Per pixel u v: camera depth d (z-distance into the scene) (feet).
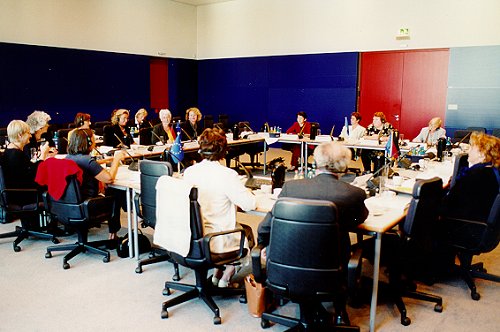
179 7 37.65
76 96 30.60
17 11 26.89
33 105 28.17
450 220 10.43
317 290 7.30
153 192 10.12
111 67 32.65
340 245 7.49
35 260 12.62
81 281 11.25
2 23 26.25
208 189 9.40
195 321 9.39
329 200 7.48
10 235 14.03
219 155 9.67
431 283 11.25
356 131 24.29
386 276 11.49
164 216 9.18
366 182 12.16
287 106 35.94
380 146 21.07
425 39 29.50
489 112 28.07
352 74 32.48
